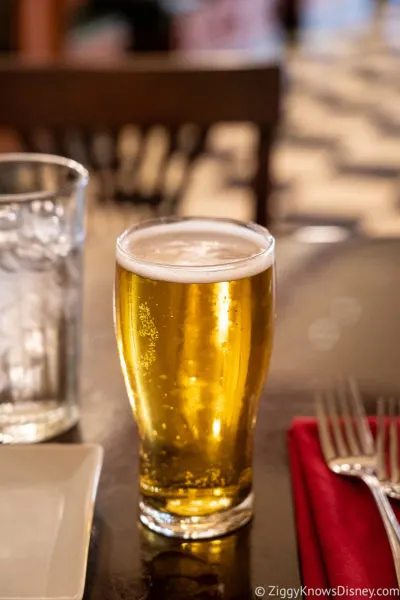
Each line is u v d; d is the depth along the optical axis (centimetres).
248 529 65
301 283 98
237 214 318
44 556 62
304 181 358
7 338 73
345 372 83
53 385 75
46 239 73
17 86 129
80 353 77
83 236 75
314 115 463
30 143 132
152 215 143
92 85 130
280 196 339
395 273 100
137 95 130
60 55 368
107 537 65
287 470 71
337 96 508
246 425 64
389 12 869
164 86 130
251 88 129
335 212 323
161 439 63
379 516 65
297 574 62
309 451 70
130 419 77
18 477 69
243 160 377
